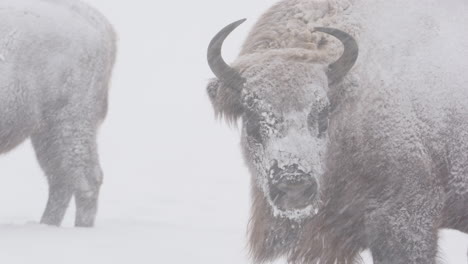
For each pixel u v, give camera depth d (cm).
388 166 2042
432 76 2111
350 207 2091
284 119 1991
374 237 2064
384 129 2052
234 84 2055
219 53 2055
